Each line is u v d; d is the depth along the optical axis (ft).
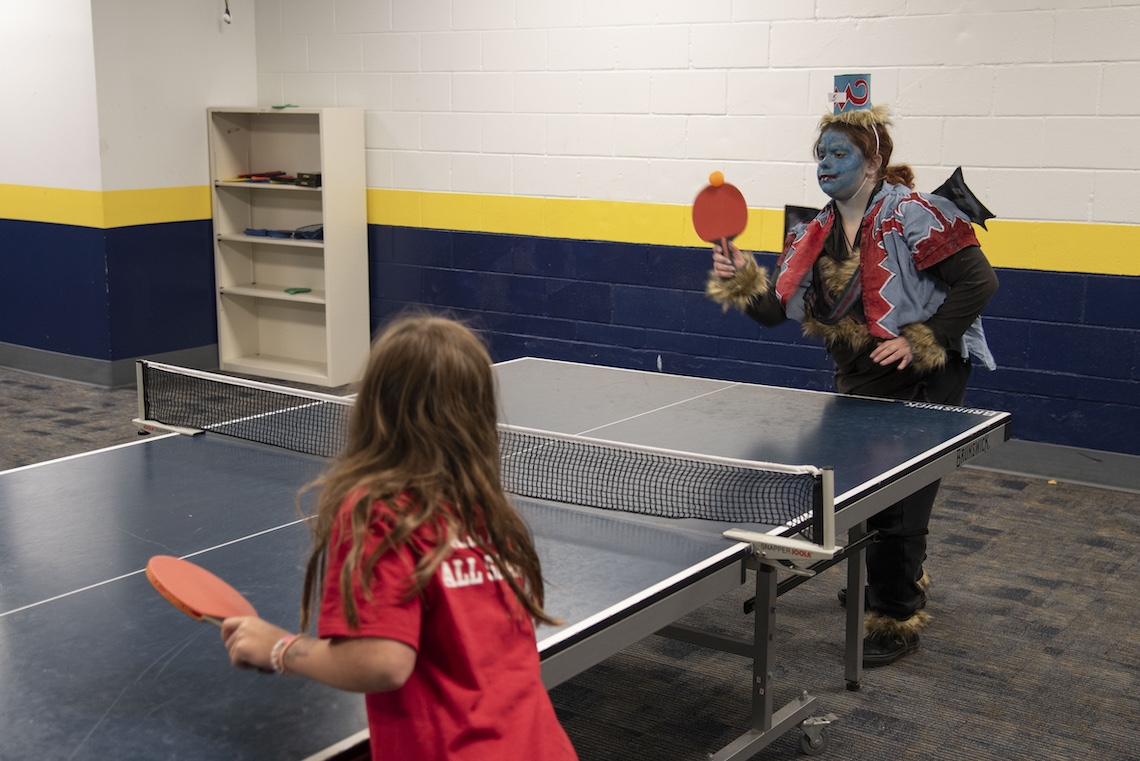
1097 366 15.35
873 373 10.79
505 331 20.63
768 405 10.41
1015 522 14.05
